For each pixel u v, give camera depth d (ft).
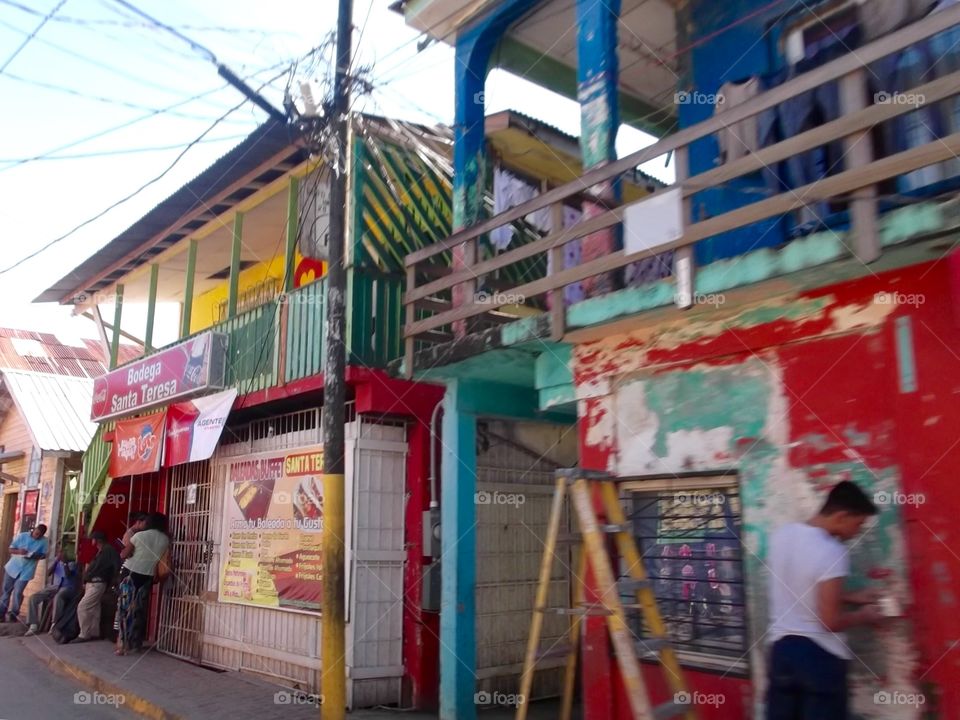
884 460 14.17
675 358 17.83
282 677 28.37
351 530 25.99
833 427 14.98
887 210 14.88
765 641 15.57
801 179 18.16
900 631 13.53
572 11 24.29
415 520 26.84
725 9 23.06
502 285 24.70
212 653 32.50
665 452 17.89
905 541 13.71
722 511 17.28
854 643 13.99
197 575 34.55
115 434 40.24
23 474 56.34
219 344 32.65
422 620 26.11
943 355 13.61
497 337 20.30
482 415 25.12
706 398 17.25
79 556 42.32
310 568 27.91
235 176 32.55
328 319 21.98
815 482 15.14
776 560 13.21
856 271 14.34
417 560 26.48
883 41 13.12
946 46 16.55
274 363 29.53
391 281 27.78
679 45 24.30
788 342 15.87
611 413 19.16
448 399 24.64
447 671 23.21
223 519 33.50
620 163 17.33
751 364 16.51
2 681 31.19
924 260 13.75
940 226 12.25
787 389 15.80
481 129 24.66
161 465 34.68
